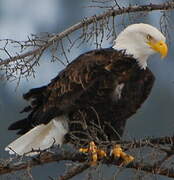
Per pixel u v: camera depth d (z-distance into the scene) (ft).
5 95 106.63
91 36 48.42
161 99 110.01
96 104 48.75
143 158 43.04
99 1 48.78
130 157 45.55
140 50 49.80
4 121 103.04
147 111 103.30
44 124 49.24
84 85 48.47
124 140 45.34
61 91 49.03
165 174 43.29
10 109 105.40
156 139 43.50
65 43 53.52
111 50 49.57
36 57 48.34
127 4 50.21
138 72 49.55
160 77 115.65
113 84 48.62
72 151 44.86
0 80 48.37
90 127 47.75
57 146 46.26
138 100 50.01
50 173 74.08
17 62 47.70
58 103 48.98
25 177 43.45
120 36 50.31
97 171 42.27
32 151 43.98
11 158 43.75
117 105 49.03
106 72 48.57
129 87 49.19
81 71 48.62
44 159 43.78
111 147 46.14
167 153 43.27
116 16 52.13
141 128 92.58
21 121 50.85
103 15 48.52
